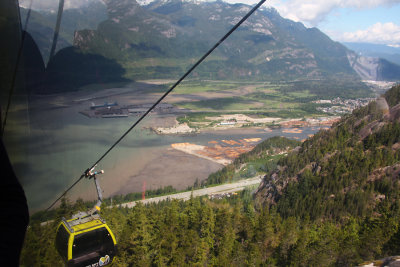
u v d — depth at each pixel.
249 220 37.19
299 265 30.36
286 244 33.03
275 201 68.19
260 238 34.44
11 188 1.72
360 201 51.66
